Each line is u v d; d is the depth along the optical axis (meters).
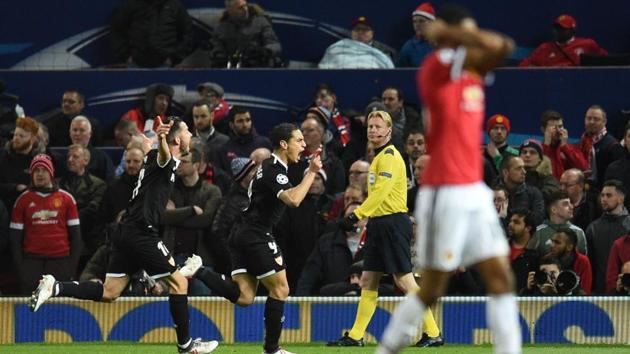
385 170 42.91
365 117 56.25
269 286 39.19
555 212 49.44
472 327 47.69
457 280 48.47
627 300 47.69
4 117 60.16
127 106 63.81
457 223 26.28
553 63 64.38
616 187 50.06
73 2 68.50
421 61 64.38
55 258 50.38
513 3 67.31
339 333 47.94
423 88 26.22
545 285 47.62
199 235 49.94
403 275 43.88
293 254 50.03
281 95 63.00
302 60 68.00
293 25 67.88
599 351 44.53
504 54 25.88
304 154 53.78
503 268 26.59
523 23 67.31
